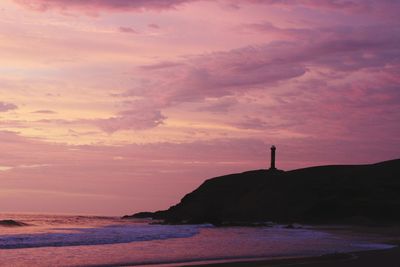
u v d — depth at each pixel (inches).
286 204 4379.9
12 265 900.6
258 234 2082.9
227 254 1140.5
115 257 1048.2
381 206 3757.4
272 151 5575.8
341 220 3708.2
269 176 5236.2
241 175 5541.3
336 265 852.0
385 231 2454.5
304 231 2445.9
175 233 2015.3
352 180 4461.1
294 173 5108.3
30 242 1337.4
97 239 1510.8
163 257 1060.5
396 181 4296.3
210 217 4055.1
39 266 891.4
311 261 933.8
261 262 927.0
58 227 2400.3
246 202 4736.7
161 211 6545.3
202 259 1027.3
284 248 1314.0
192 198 5492.1
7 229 2068.2
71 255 1075.9
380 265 848.9
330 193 4288.9
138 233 1904.5
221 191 5255.9
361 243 1508.4
